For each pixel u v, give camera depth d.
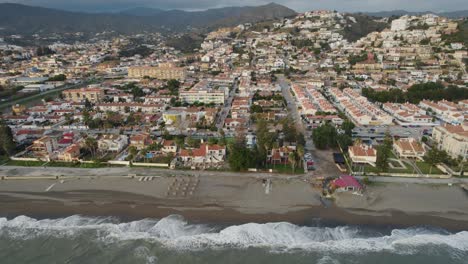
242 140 131.50
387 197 96.19
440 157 111.62
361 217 87.06
